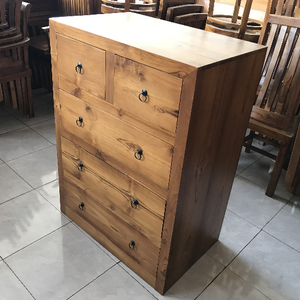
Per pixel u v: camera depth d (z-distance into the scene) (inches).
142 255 59.8
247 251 70.6
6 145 99.5
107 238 66.4
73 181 68.3
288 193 90.0
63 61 56.7
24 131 107.7
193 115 42.3
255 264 67.7
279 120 80.8
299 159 82.4
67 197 72.2
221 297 60.4
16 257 64.4
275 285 63.7
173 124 44.3
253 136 94.8
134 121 49.5
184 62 39.9
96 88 53.0
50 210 76.8
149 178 51.6
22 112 119.3
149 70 43.9
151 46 45.5
